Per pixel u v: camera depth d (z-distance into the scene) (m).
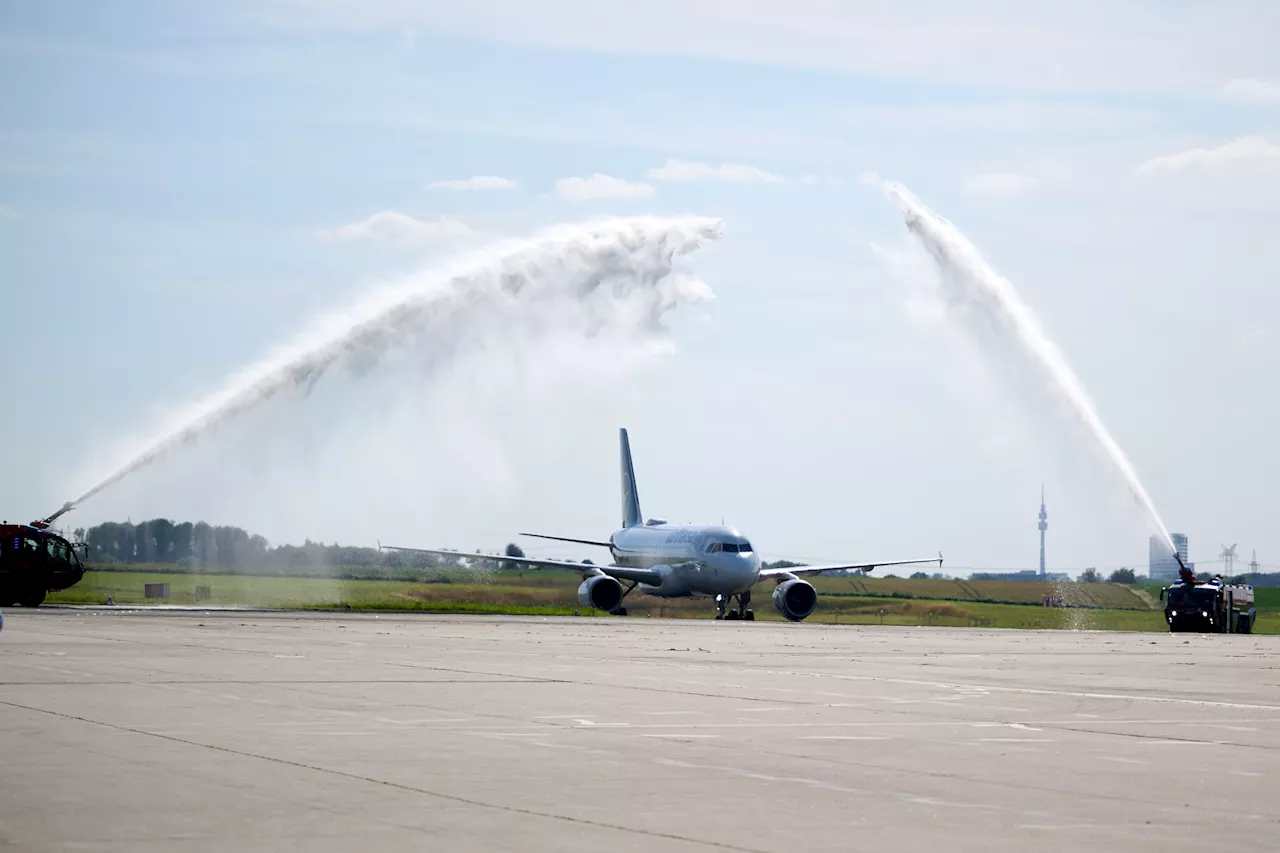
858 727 25.95
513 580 133.50
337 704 28.28
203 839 14.70
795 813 16.75
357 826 15.51
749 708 29.20
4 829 15.06
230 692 30.22
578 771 19.83
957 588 161.38
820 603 140.25
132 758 20.28
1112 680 39.31
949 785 19.09
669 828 15.70
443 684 33.56
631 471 130.38
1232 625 91.00
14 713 25.59
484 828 15.51
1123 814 17.06
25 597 83.12
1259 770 21.09
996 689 35.41
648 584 109.12
